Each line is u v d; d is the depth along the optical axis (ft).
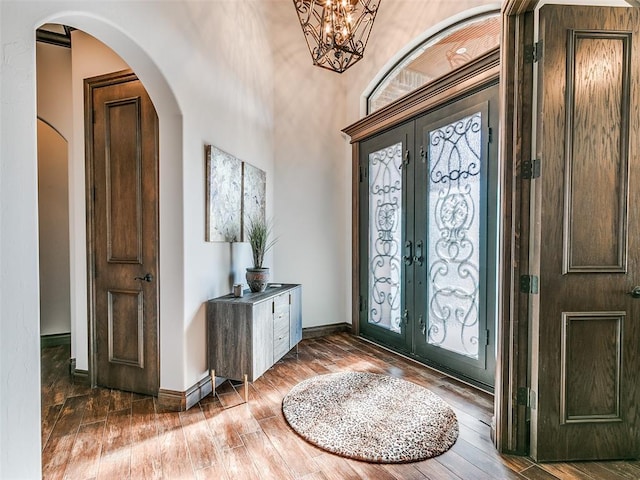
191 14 7.80
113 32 5.87
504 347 6.08
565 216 5.73
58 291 12.41
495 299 8.47
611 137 5.74
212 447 6.11
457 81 9.20
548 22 5.67
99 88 8.55
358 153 13.47
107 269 8.60
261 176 11.50
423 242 10.58
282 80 12.92
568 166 5.71
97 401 7.94
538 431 5.81
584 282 5.79
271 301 8.95
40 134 12.11
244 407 7.63
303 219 13.37
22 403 4.06
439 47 11.25
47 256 12.23
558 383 5.80
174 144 7.46
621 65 5.71
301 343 12.53
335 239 13.97
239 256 10.12
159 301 8.05
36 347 4.20
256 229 9.89
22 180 4.07
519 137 5.97
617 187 5.77
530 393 5.98
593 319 5.79
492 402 7.91
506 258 6.11
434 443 6.20
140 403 7.84
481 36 10.03
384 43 12.42
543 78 5.69
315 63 8.86
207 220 8.33
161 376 7.65
